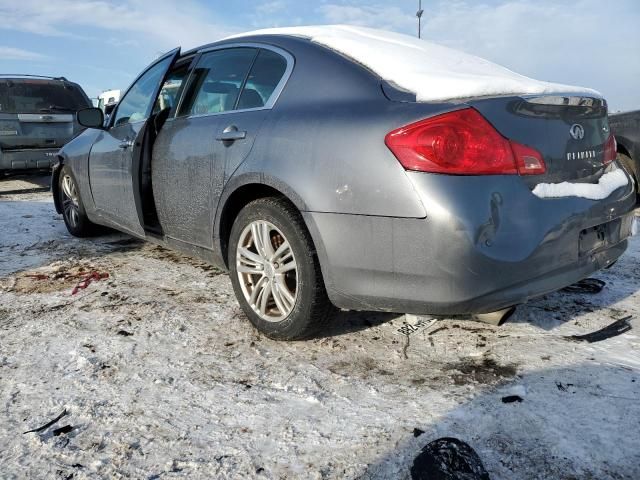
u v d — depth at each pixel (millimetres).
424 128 1899
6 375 2230
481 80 2027
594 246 2229
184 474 1622
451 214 1842
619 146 5297
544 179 2020
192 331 2666
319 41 2607
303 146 2244
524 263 1917
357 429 1819
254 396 2055
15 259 4086
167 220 3246
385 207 1965
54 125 8406
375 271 2041
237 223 2609
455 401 1960
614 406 1883
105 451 1732
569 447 1675
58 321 2807
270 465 1656
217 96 2977
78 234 4766
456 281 1886
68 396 2062
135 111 3801
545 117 2070
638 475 1549
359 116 2117
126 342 2537
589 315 2748
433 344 2467
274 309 2570
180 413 1946
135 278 3555
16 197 7617
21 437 1808
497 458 1639
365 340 2527
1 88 8062
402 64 2318
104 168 3973
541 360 2260
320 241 2168
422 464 1625
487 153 1882
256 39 2908
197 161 2865
